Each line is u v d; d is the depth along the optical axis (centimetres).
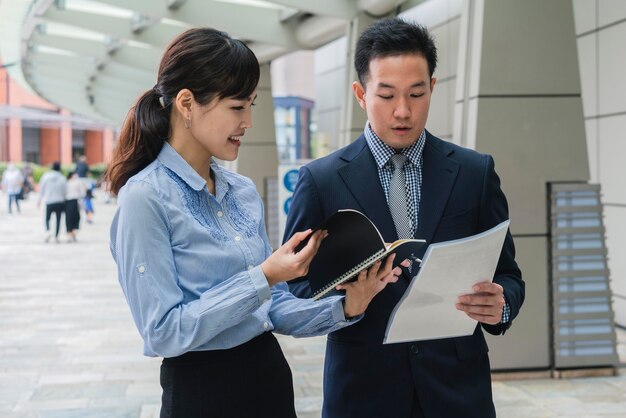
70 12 1138
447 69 941
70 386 541
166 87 171
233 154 175
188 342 158
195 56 166
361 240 162
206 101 167
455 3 911
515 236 531
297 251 167
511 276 216
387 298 206
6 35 1141
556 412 465
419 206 211
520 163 523
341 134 990
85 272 1173
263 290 160
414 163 213
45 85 2345
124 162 175
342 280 167
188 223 169
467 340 210
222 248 172
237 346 174
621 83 702
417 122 203
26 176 3625
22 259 1337
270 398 177
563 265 536
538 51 518
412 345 206
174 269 166
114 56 1477
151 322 160
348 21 958
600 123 736
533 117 521
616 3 703
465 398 207
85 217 2502
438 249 172
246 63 169
